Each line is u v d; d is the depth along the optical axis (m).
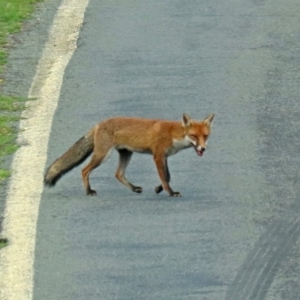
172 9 45.19
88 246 23.94
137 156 30.50
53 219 25.69
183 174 28.78
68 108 34.38
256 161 29.52
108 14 44.72
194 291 21.41
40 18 44.38
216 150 30.50
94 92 35.88
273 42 40.75
